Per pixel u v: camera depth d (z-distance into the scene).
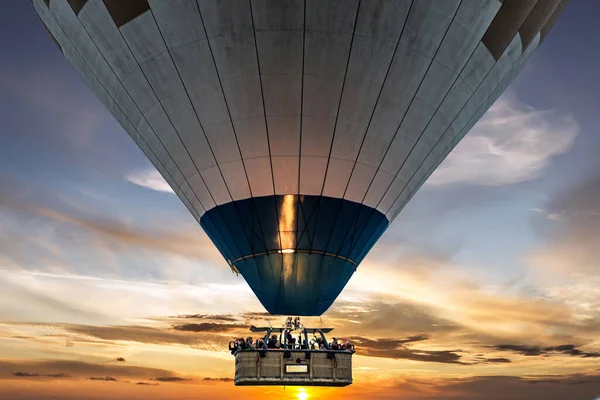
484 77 21.33
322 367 19.42
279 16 18.41
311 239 20.55
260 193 20.47
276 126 19.83
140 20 19.36
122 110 22.52
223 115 19.98
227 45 18.95
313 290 20.61
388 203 21.78
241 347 19.88
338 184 20.47
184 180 21.94
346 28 18.59
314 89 19.34
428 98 20.31
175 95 20.23
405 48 19.17
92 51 21.42
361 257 21.97
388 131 20.34
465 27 19.48
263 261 20.67
